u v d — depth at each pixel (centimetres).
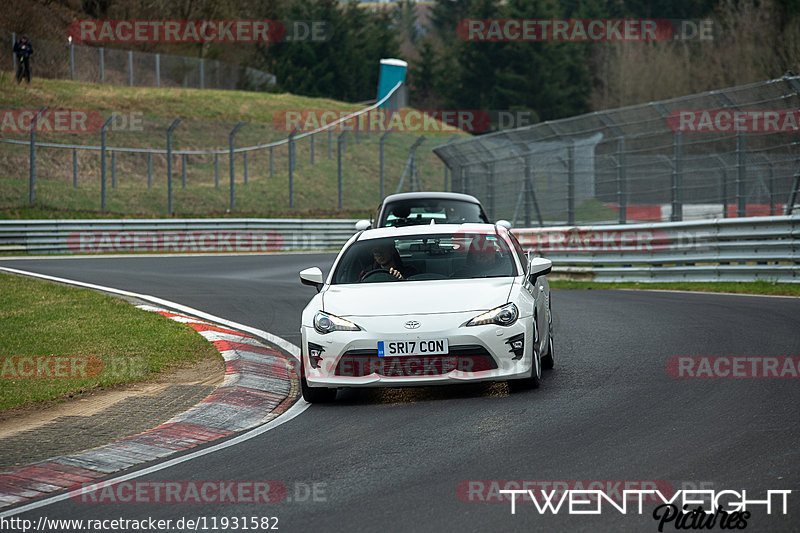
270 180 15000
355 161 16625
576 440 2164
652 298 5344
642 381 2873
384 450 2173
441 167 17350
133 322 4331
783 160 6606
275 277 7338
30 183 11706
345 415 2628
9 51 17662
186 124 16900
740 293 5397
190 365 3466
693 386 2748
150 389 3064
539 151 8862
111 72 19388
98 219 11312
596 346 3625
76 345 3769
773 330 3766
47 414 2747
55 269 7788
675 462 1936
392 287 2952
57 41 19488
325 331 2783
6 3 18062
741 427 2208
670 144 7569
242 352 3666
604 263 6900
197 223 11300
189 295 5744
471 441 2209
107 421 2625
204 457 2220
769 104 6500
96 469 2144
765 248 5850
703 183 8369
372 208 14825
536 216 9862
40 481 2050
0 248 10131
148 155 13688
